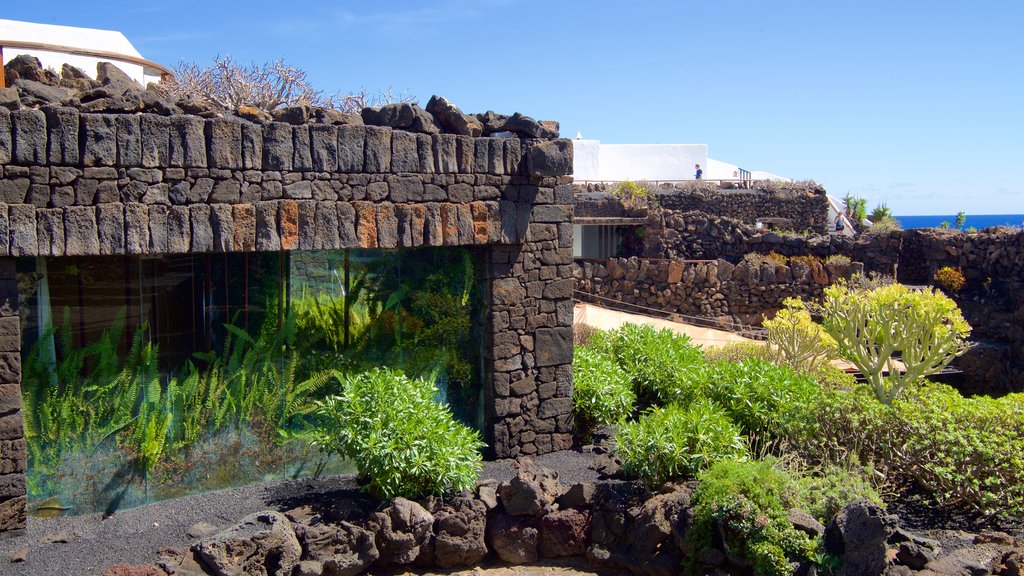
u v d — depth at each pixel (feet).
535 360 28.35
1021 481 23.68
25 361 20.98
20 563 19.24
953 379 53.83
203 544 19.61
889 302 31.71
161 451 23.25
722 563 20.75
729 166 117.50
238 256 24.11
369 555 21.54
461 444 23.98
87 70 51.90
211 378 23.97
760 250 70.90
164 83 59.88
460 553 22.48
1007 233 61.21
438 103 26.71
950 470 24.02
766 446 27.61
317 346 25.73
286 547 20.44
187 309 23.40
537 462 27.58
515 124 27.66
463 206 26.13
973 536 22.57
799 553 19.76
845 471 24.18
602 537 22.95
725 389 30.60
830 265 65.00
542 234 28.22
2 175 19.45
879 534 19.16
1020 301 56.80
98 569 19.13
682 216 72.38
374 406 23.59
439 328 27.78
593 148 104.83
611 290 67.92
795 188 84.89
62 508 21.86
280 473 25.45
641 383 33.96
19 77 21.66
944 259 65.21
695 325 63.62
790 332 40.70
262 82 70.23
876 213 100.63
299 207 23.36
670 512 22.13
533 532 23.02
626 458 24.84
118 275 22.17
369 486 23.79
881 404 27.71
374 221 24.58
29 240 19.65
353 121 25.02
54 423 21.54
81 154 20.27
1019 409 26.11
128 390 22.57
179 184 21.61
